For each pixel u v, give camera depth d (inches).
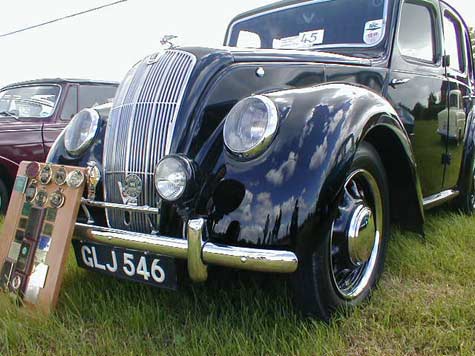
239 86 83.0
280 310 77.8
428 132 120.6
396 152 88.4
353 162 75.5
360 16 116.0
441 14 130.7
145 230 77.8
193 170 71.4
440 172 129.7
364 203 82.2
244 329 72.1
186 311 80.3
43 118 183.2
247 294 84.0
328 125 70.8
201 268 68.0
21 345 70.6
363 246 80.7
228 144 71.4
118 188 81.3
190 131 76.5
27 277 81.6
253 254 64.8
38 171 86.3
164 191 71.7
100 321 76.5
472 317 76.4
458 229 126.2
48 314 76.4
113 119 85.0
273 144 69.9
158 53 86.4
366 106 77.1
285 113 72.2
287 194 66.4
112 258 78.2
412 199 95.3
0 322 75.4
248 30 139.3
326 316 75.0
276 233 65.3
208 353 67.3
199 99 78.2
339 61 98.7
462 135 141.9
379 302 82.9
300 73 91.3
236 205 68.4
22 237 85.4
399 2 112.2
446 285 91.2
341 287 80.3
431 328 73.1
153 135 78.0
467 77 149.5
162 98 79.4
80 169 80.9
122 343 70.6
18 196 88.9
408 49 117.3
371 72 102.4
